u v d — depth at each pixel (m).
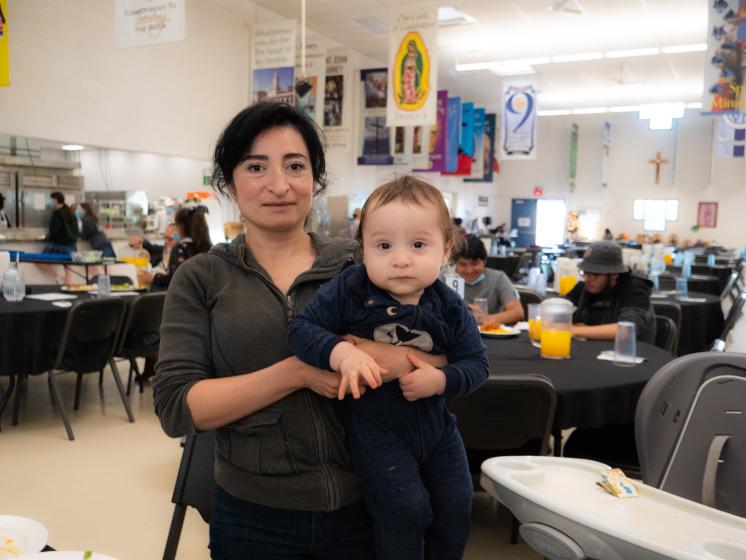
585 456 2.47
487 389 2.11
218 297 1.13
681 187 18.33
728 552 1.04
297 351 1.05
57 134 6.49
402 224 1.09
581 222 19.56
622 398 2.34
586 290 3.64
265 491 1.10
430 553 1.15
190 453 1.92
